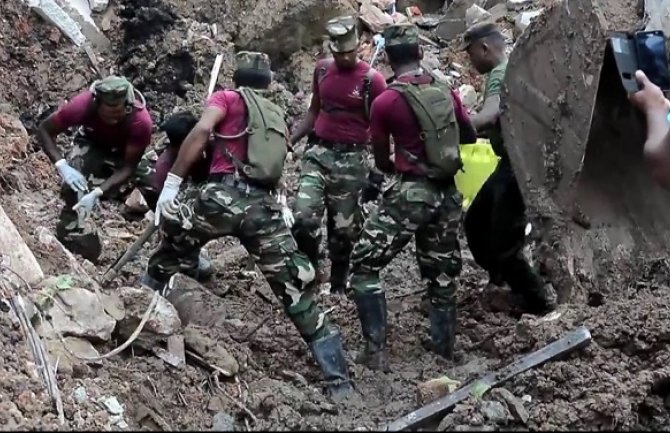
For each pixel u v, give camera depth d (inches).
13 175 322.3
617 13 225.1
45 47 393.1
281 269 207.9
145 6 408.8
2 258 199.2
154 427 183.0
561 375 193.3
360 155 267.7
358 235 272.8
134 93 257.0
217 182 207.5
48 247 230.4
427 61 446.9
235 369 209.8
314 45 434.9
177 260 228.4
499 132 256.4
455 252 235.9
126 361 199.8
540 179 242.4
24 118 372.8
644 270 239.1
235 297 272.4
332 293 279.4
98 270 264.5
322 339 213.0
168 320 207.9
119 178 255.0
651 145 152.1
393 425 184.4
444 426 182.4
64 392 176.4
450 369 229.9
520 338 217.0
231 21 423.2
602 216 244.7
